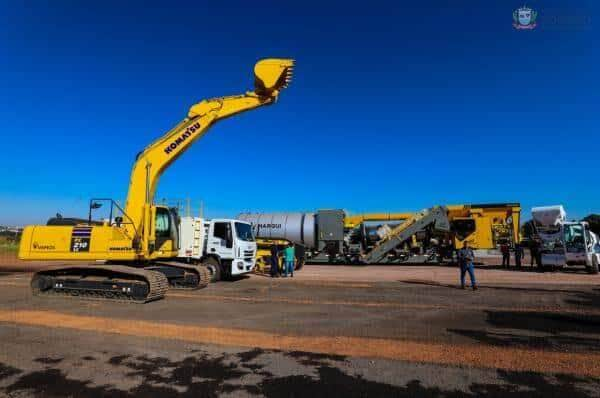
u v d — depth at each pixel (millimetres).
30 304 12109
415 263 31344
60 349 7184
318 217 31844
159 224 14641
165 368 6207
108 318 9977
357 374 5941
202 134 15531
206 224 18422
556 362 6453
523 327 8992
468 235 29094
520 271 24016
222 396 5207
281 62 15523
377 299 13180
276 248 21625
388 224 32094
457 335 8250
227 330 8672
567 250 22797
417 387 5457
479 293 14516
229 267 18438
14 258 34188
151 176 14484
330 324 9352
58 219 14086
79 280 13086
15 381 5703
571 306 11680
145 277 12281
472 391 5320
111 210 13438
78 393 5297
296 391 5348
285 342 7668
